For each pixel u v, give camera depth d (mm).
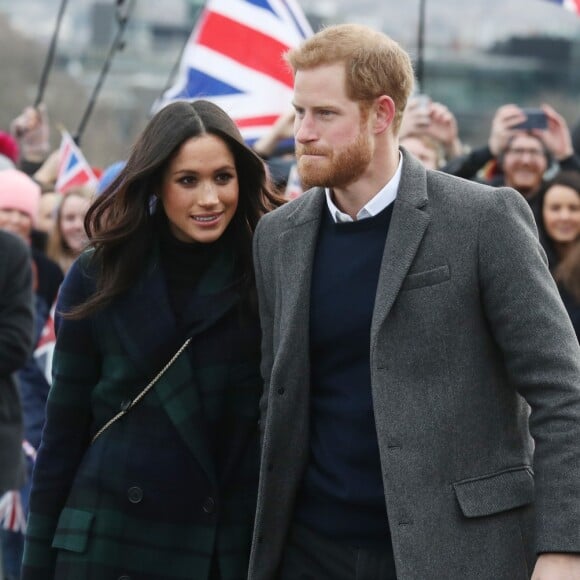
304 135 12844
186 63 25859
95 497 14477
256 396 14523
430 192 13078
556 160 24719
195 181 14156
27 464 23094
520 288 12625
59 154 28453
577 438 12312
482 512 12633
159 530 14344
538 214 22188
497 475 12773
